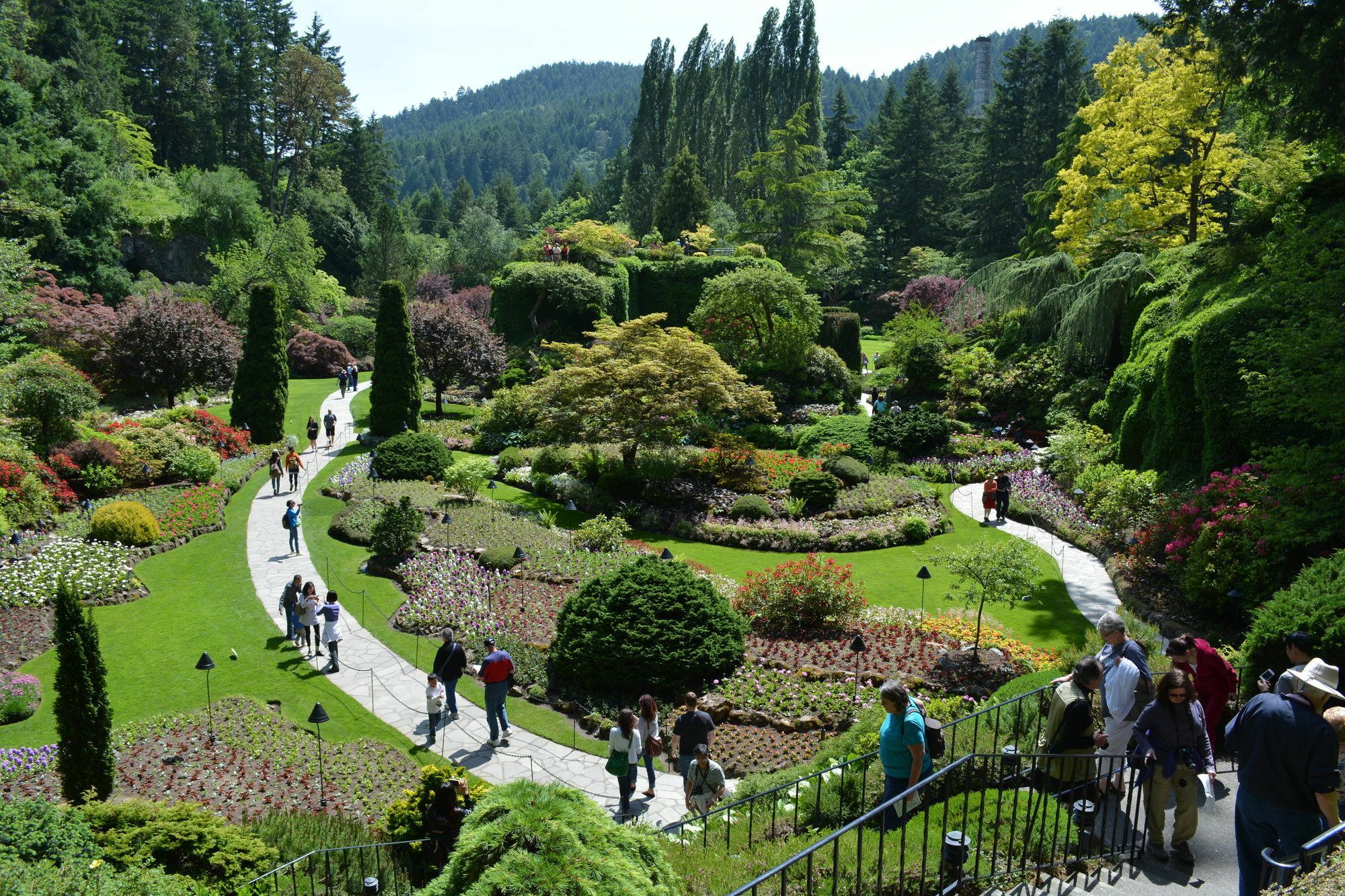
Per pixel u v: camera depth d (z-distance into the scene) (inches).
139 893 287.3
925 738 279.6
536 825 169.0
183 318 1363.2
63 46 2288.4
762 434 1390.3
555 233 2250.2
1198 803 258.1
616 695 565.6
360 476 1082.7
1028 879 242.4
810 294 1754.4
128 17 2576.3
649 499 1046.4
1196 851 269.0
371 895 299.3
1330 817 204.2
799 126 2273.6
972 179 2645.2
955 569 596.1
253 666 619.2
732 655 581.9
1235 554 617.0
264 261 2001.7
